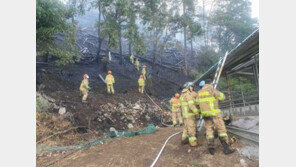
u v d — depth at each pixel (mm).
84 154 4902
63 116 7691
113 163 4078
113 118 9797
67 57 10898
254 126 4742
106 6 14828
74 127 7309
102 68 16797
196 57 28500
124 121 10094
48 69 12250
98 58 17609
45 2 9031
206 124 4121
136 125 10312
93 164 4117
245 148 3848
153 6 17766
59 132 6602
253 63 6508
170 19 20312
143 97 14500
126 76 17516
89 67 16250
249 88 8492
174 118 8977
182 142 4844
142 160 4117
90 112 9086
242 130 4633
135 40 16156
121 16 15734
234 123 5504
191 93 4938
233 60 5879
